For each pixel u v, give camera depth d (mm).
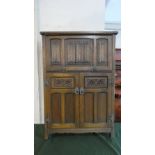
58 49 2322
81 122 2424
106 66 2346
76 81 2367
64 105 2408
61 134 2652
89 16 2844
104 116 2434
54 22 2844
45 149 2260
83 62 2350
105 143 2402
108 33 2283
